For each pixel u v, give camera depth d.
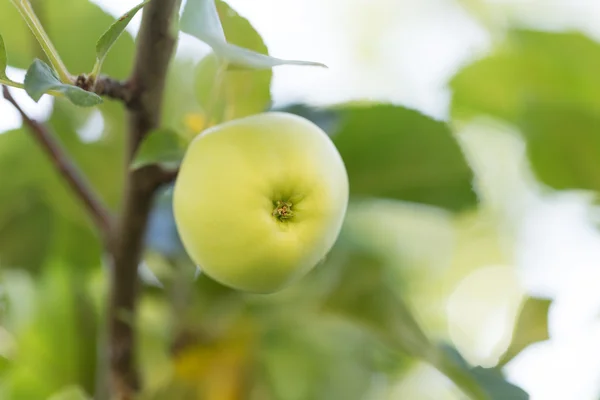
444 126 0.91
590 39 0.97
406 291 1.15
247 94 0.85
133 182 0.82
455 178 0.92
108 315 0.87
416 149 0.91
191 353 0.92
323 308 0.93
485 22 1.31
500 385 0.87
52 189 0.98
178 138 0.80
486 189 1.13
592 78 0.98
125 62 0.94
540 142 1.00
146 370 0.95
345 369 0.99
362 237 1.01
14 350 0.98
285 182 0.78
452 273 1.22
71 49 0.94
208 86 0.91
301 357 0.98
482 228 1.19
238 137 0.78
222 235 0.78
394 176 0.92
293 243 0.78
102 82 0.79
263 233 0.78
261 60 0.76
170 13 0.78
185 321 0.93
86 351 0.98
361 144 0.91
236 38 0.83
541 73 1.00
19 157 0.97
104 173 0.97
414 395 1.06
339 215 0.80
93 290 1.01
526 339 0.89
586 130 0.98
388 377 1.02
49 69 0.75
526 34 0.98
